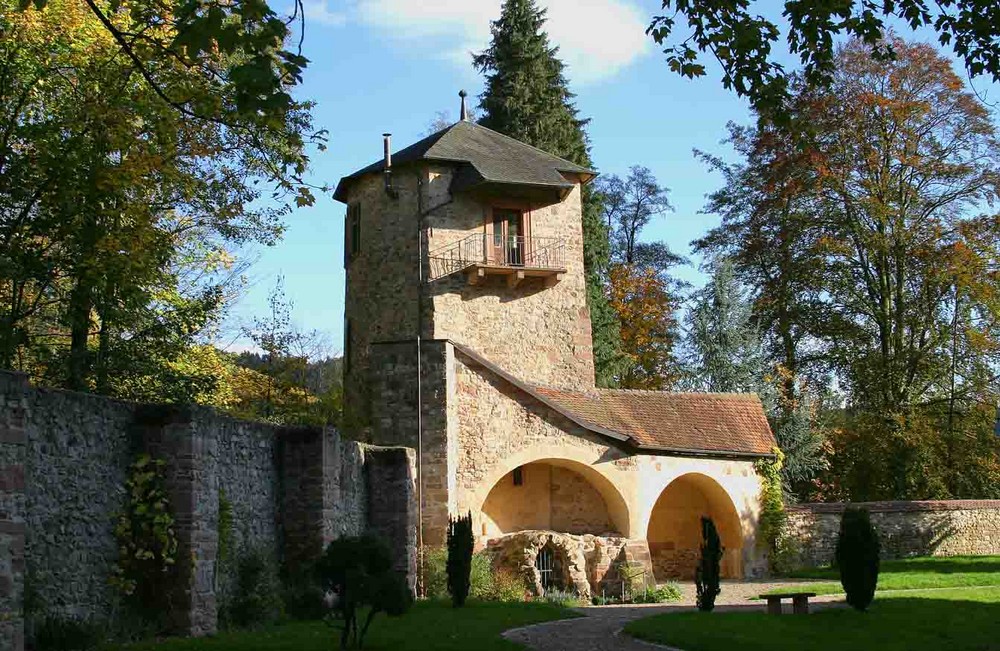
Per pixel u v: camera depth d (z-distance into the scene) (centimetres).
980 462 4131
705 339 4600
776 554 3547
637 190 5662
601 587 3005
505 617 2064
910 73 4112
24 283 2319
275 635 1681
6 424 1270
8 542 1257
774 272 4488
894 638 1683
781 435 4331
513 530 3200
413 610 2169
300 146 1308
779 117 1402
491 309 3572
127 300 2345
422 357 2912
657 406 3541
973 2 1377
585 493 3281
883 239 4106
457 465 2980
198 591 1670
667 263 5606
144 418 1683
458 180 3588
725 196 4872
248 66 971
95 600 1567
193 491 1672
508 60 4594
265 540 2073
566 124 4588
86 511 1562
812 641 1659
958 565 3259
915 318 4184
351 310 3719
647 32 1402
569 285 3684
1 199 2267
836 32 1383
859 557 1975
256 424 2078
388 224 3597
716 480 3441
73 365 2291
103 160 2281
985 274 4044
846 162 4166
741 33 1338
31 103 2373
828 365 4369
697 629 1784
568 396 3356
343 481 2339
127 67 2162
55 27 2289
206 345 3064
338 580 1528
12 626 1252
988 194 4109
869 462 4166
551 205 3706
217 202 2573
